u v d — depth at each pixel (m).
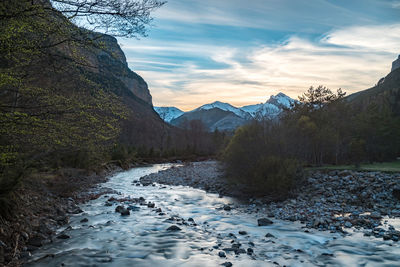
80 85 8.83
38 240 8.68
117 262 7.29
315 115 29.58
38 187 14.16
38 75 8.72
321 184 17.61
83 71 8.20
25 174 10.59
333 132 27.28
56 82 8.88
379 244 8.92
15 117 6.50
